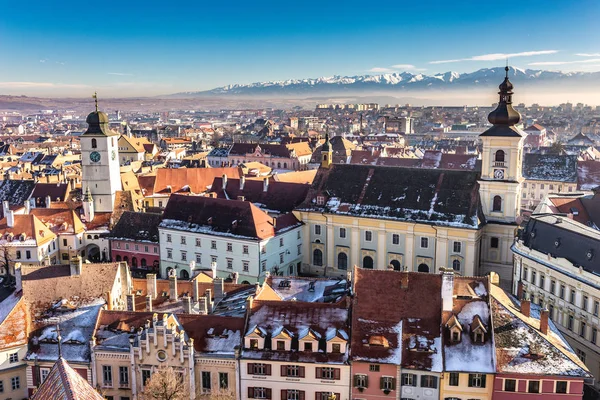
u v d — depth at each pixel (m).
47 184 189.62
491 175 128.00
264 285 92.50
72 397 44.53
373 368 75.69
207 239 137.75
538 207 131.38
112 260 155.00
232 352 77.00
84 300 85.38
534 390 72.88
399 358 75.38
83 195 165.25
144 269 150.12
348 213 138.38
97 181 166.88
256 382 77.38
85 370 78.75
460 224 125.69
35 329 82.00
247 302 80.81
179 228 141.75
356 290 81.44
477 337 76.25
